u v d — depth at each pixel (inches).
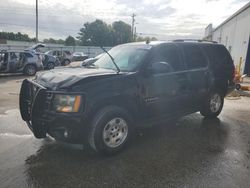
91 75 157.2
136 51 192.5
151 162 154.9
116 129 163.3
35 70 645.9
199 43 232.8
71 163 151.9
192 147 178.4
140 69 175.2
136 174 140.6
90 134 154.3
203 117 256.8
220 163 154.8
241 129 220.1
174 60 202.5
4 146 175.6
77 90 146.5
